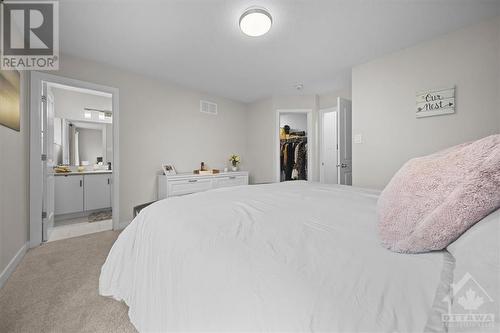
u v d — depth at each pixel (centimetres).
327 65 272
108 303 132
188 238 77
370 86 258
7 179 171
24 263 186
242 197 140
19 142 199
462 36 196
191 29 196
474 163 52
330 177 484
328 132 485
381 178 250
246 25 179
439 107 209
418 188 62
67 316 121
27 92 220
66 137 397
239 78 317
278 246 65
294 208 109
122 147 288
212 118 394
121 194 287
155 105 320
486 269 39
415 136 225
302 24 190
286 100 400
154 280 86
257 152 432
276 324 43
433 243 53
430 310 38
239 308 49
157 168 323
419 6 169
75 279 160
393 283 45
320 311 41
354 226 81
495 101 183
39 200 228
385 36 208
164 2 163
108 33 202
